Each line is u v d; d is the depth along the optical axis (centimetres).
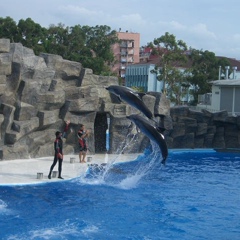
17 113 1934
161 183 1691
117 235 1066
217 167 2141
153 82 7825
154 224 1166
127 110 2298
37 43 5100
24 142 1967
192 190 1584
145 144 2438
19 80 1956
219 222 1205
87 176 1702
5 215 1170
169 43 5791
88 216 1201
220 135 2903
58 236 1035
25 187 1466
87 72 2216
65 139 2172
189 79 5825
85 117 2206
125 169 1931
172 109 2725
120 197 1427
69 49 5697
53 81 2091
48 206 1271
